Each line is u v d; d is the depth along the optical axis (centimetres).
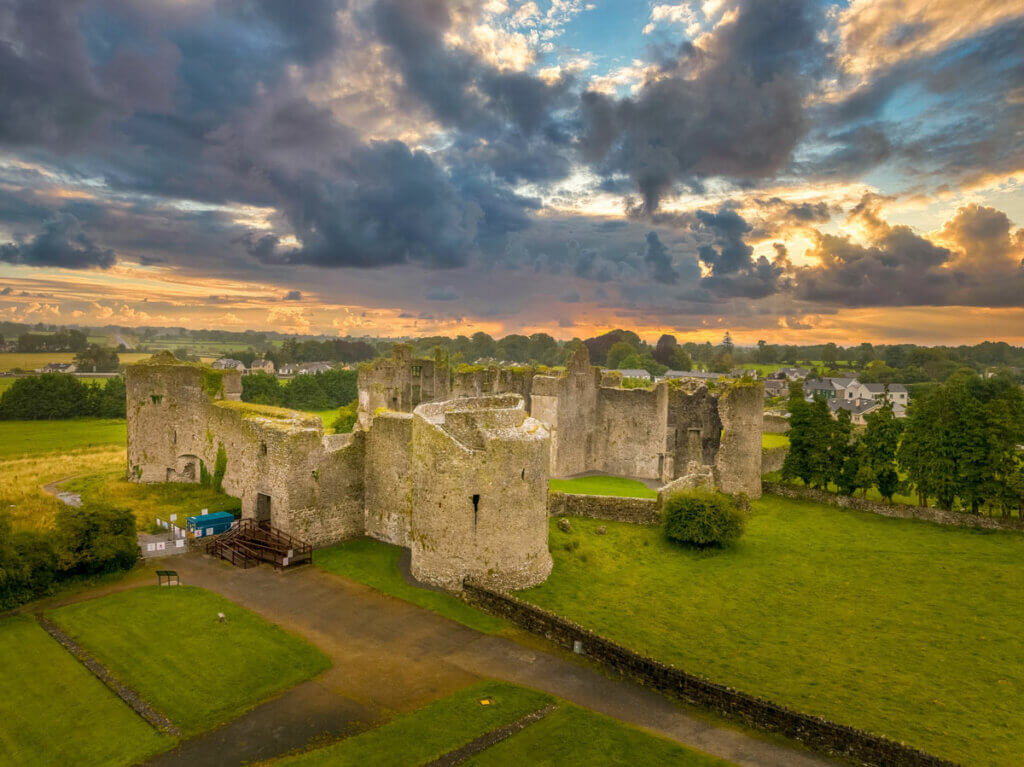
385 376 6656
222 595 3291
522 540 3475
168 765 2020
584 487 5778
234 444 4962
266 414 4766
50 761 2020
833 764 2111
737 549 4244
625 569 3856
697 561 4025
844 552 4203
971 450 4781
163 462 5716
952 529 4700
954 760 2105
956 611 3319
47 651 2681
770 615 3253
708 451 6384
